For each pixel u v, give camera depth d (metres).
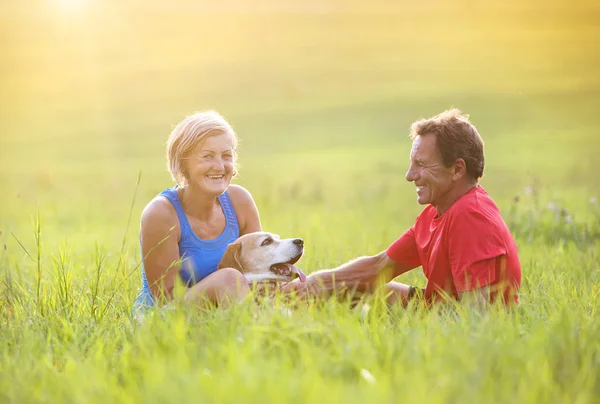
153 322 4.50
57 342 4.44
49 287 6.03
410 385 3.29
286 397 3.11
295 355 3.90
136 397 3.35
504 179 21.50
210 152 5.92
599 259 7.74
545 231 10.13
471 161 5.21
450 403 3.23
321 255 8.16
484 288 4.93
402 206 17.03
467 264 4.96
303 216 14.55
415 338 3.99
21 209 19.89
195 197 6.07
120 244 10.58
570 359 3.73
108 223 15.75
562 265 7.36
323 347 3.99
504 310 4.69
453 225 5.09
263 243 6.13
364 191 21.52
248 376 3.32
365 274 6.01
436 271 5.29
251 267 6.11
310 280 6.06
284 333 4.05
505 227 5.13
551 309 5.07
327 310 4.77
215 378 3.42
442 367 3.56
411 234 5.85
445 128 5.22
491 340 3.98
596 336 4.03
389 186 23.34
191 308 4.83
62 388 3.57
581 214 11.84
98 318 5.09
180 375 3.40
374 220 13.48
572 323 4.18
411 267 6.01
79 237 12.58
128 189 25.05
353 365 3.67
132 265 7.62
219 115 6.24
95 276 6.37
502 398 3.24
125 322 4.86
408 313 4.85
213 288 5.39
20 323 5.02
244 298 5.08
